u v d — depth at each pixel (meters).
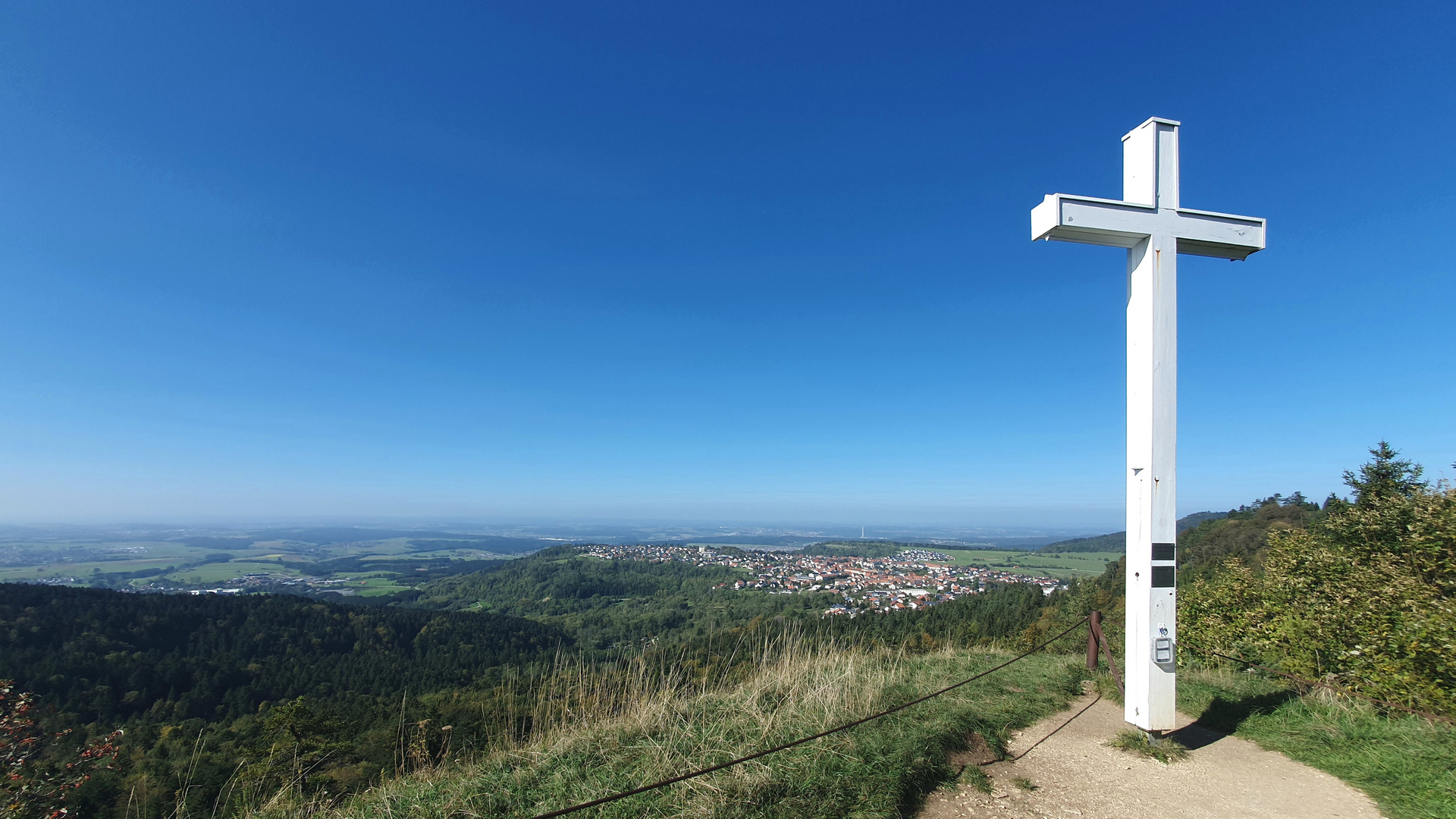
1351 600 5.81
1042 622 18.02
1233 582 7.69
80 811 6.13
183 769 6.12
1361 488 8.74
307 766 5.51
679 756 3.97
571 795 3.55
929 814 3.48
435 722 5.12
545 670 5.86
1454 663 4.43
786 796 3.39
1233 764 4.19
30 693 6.86
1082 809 3.54
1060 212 4.23
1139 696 4.43
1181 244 4.61
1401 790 3.58
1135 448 4.51
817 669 6.12
